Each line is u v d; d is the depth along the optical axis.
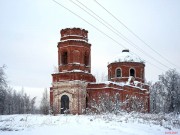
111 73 60.44
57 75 48.91
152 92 88.81
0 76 64.12
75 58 48.50
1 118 31.45
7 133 16.69
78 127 21.06
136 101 49.22
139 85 58.44
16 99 104.44
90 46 51.00
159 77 76.62
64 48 49.12
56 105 48.16
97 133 19.19
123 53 61.62
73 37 49.03
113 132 20.41
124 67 59.19
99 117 29.84
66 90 47.81
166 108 74.56
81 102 47.28
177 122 35.97
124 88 52.03
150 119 33.94
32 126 20.66
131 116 34.34
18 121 25.72
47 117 30.62
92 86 49.25
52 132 17.91
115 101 41.66
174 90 73.62
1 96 65.12
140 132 22.70
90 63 50.97
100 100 43.12
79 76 47.62
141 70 60.53
